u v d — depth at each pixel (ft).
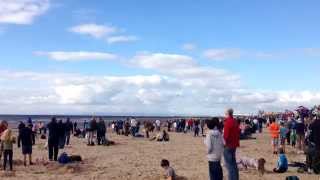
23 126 77.51
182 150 108.78
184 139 152.97
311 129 73.97
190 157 92.79
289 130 116.47
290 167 73.82
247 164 71.05
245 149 108.88
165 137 143.95
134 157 91.97
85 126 152.35
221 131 51.39
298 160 85.51
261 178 63.98
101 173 69.82
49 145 82.94
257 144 125.70
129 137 163.22
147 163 82.17
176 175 63.57
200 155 97.09
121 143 130.11
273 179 63.41
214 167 49.11
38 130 172.65
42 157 89.56
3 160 76.95
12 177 65.98
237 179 49.93
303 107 124.88
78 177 66.03
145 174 68.74
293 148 108.58
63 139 96.37
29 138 77.51
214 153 49.11
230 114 50.88
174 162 83.71
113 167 76.54
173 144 128.57
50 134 82.94
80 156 85.35
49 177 65.98
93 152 101.65
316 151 70.03
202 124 185.06
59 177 65.98
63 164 77.20
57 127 83.46
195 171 71.61
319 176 66.59
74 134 159.74
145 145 123.95
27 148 77.30
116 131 192.34
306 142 95.71
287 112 171.94
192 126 211.82
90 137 122.01
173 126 221.66
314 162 69.62
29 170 72.54
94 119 122.21
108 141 123.75
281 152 71.05
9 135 71.67
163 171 71.51
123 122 215.72
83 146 118.01
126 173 69.67
